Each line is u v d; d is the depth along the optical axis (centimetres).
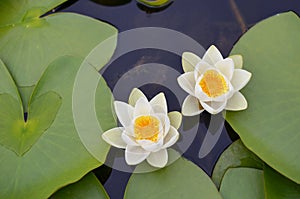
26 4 122
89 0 126
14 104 113
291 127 109
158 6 125
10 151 109
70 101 113
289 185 108
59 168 108
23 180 108
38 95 114
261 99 112
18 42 119
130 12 125
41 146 110
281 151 108
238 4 125
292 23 117
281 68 114
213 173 111
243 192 108
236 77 112
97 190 109
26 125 112
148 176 109
